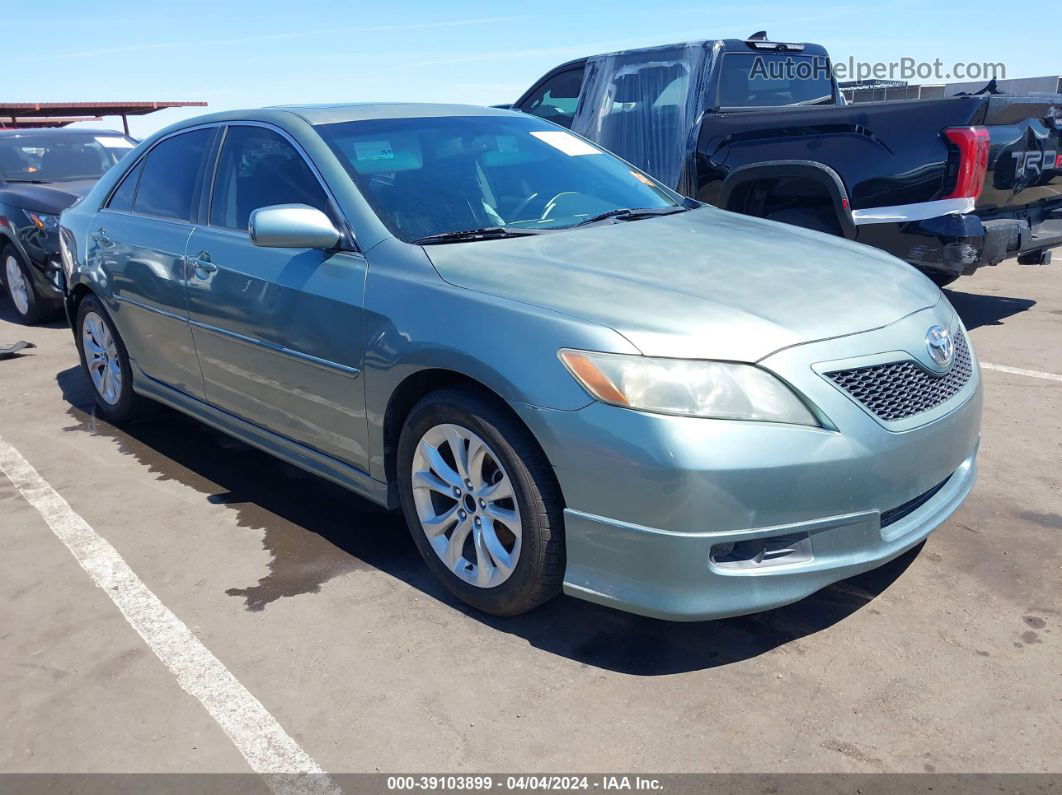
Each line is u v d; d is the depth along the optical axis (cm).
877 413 258
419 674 267
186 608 310
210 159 407
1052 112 611
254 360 363
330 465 344
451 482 292
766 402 245
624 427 243
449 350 275
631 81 683
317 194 344
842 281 294
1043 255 660
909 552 326
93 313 494
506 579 281
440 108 407
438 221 333
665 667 266
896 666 261
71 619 306
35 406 554
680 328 252
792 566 251
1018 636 273
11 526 382
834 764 224
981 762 222
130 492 413
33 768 236
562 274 285
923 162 530
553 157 398
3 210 764
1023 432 437
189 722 251
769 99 698
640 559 248
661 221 359
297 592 317
